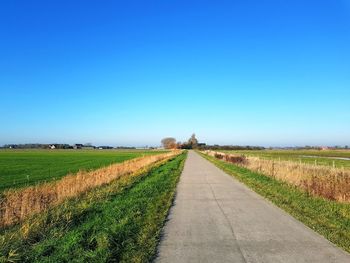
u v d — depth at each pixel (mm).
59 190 16844
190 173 31984
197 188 20500
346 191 15195
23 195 15039
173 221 11430
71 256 7582
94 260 7312
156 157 61938
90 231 9664
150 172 32312
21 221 11617
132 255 7809
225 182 23875
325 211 12820
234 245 8586
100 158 79250
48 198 15422
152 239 9062
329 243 8711
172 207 14094
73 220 11000
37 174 36750
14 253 7629
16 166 50438
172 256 7750
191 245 8617
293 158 71250
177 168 38844
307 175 20328
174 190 19547
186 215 12430
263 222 11203
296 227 10477
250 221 11367
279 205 14266
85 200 15117
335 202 14742
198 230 10180
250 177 26328
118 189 19125
